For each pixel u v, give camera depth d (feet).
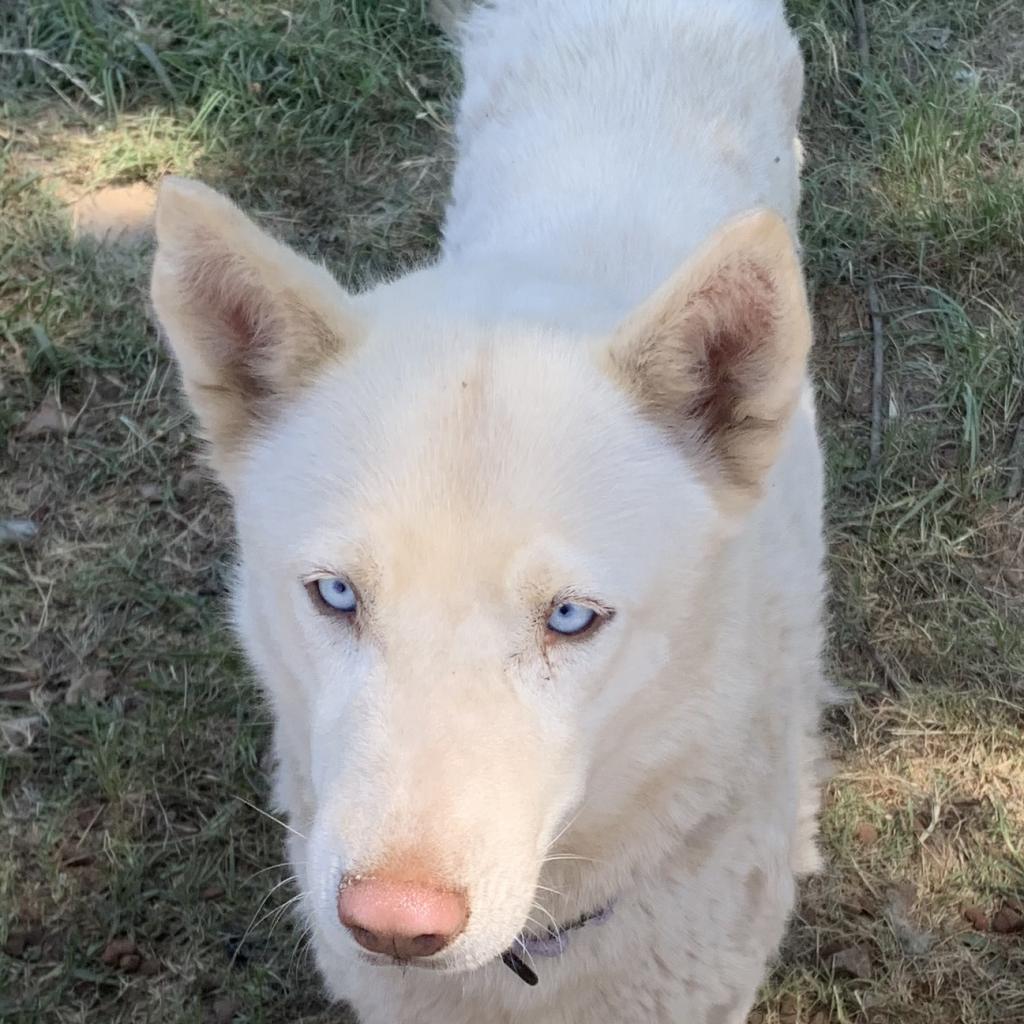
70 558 2.69
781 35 2.63
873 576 2.61
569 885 1.69
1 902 2.30
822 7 3.42
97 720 2.47
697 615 1.55
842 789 2.39
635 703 1.53
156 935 2.29
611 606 1.42
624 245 1.97
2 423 2.81
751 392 1.51
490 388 1.43
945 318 2.94
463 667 1.37
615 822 1.65
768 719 1.81
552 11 2.59
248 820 2.39
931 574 2.61
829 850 2.33
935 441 2.78
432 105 3.38
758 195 2.32
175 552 2.70
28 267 3.09
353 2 3.51
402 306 1.57
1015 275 3.03
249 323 1.55
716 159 2.27
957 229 3.04
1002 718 2.45
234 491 1.61
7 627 2.60
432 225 3.22
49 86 3.43
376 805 1.31
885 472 2.71
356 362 1.51
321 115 3.35
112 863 2.34
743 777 1.74
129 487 2.79
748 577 1.67
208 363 1.56
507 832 1.33
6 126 3.36
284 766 1.79
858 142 3.27
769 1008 2.20
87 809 2.40
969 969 2.20
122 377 2.92
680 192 2.15
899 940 2.23
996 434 2.79
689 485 1.53
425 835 1.30
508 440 1.40
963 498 2.69
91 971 2.24
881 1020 2.18
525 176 2.23
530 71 2.47
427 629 1.37
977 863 2.31
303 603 1.47
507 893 1.32
